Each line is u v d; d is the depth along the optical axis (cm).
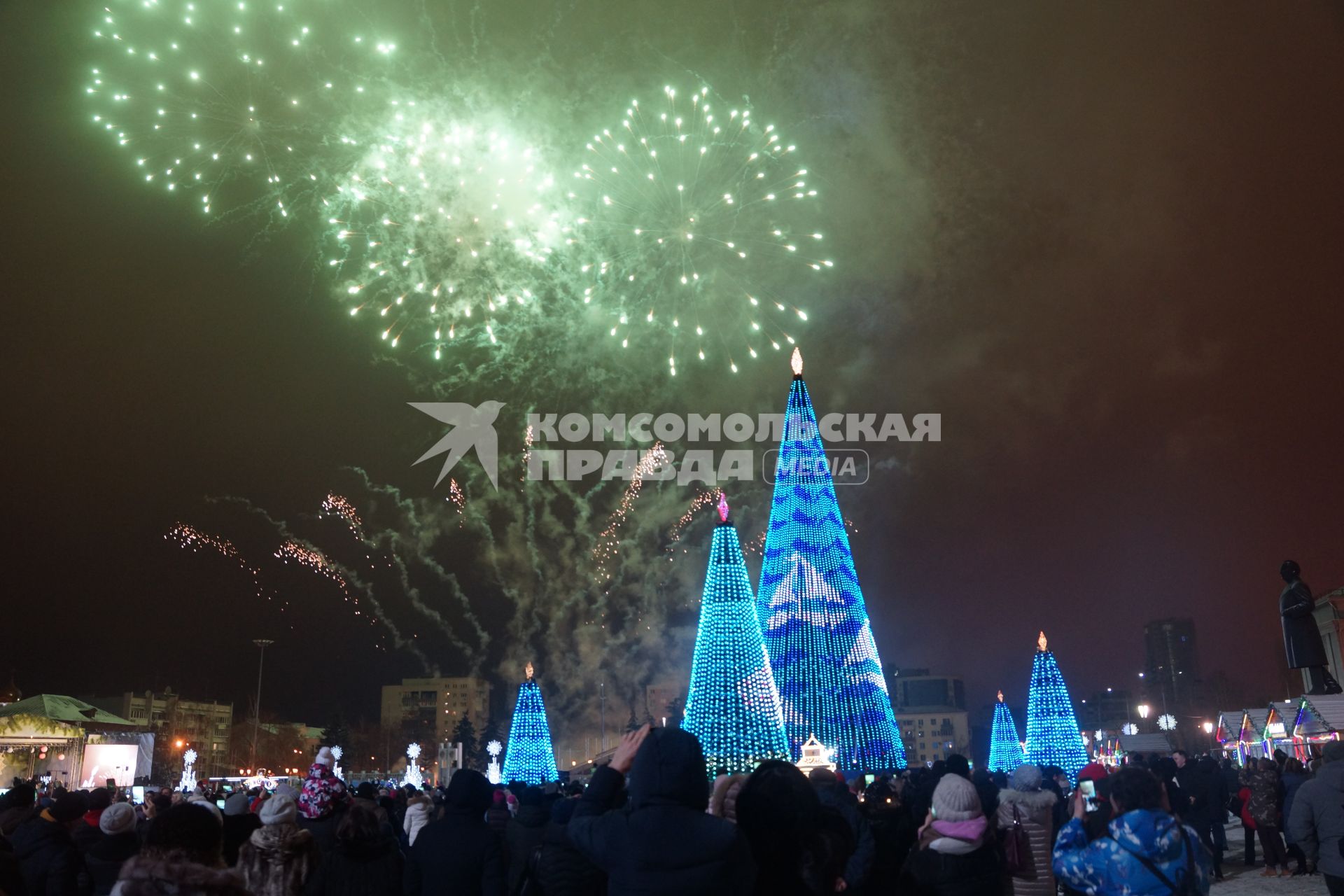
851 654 2902
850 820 800
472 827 855
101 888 987
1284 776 2011
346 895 833
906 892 762
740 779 777
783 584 2967
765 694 2606
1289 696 8250
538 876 766
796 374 3128
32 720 3975
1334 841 949
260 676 8481
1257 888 1817
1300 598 3069
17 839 854
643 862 540
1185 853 632
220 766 12438
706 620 2670
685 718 2631
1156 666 19338
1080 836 682
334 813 1098
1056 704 3666
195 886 480
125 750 4197
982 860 759
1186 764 1989
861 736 2845
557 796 1343
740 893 545
